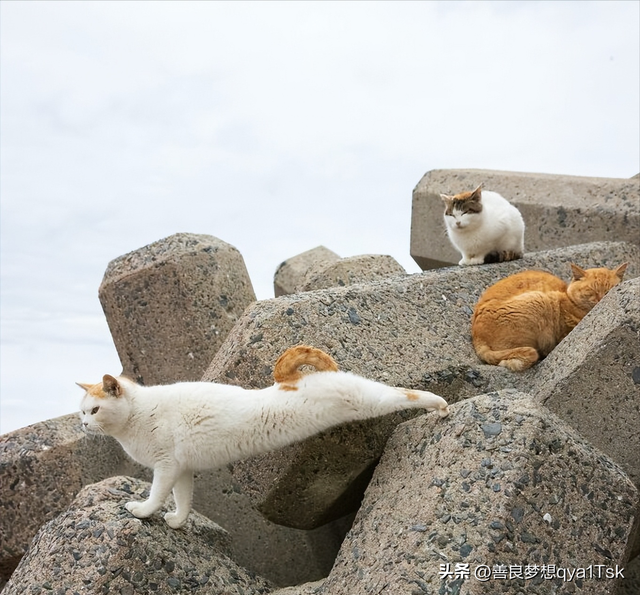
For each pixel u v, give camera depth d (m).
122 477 1.87
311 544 2.23
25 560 1.71
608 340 1.77
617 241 2.83
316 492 1.82
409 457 1.65
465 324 2.18
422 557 1.43
